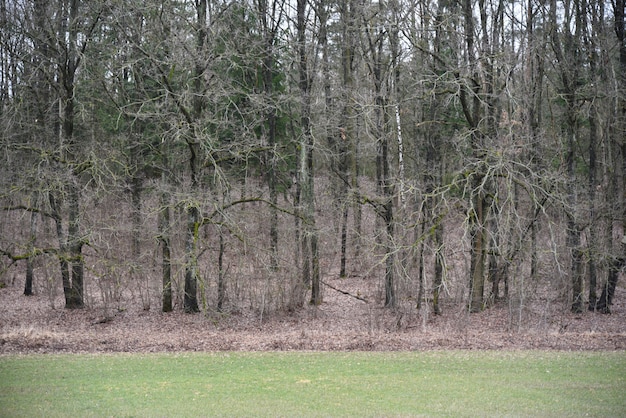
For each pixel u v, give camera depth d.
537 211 25.16
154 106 24.41
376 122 26.23
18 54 26.31
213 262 26.67
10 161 24.86
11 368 16.83
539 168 25.59
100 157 25.95
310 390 14.68
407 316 25.59
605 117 27.14
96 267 26.12
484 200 25.89
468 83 23.69
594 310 25.98
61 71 26.03
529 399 13.76
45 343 20.61
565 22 27.19
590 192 26.67
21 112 25.66
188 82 24.17
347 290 31.44
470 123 24.84
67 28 25.22
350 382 15.48
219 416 12.46
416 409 12.97
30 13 26.62
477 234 25.44
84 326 24.12
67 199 25.39
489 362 17.78
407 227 22.31
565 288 26.58
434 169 26.05
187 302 26.83
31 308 26.98
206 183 26.72
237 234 24.25
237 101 30.84
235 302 26.61
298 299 27.00
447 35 26.19
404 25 23.75
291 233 27.08
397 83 27.06
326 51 30.80
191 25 24.23
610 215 25.19
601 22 26.22
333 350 20.22
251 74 32.12
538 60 27.50
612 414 12.62
